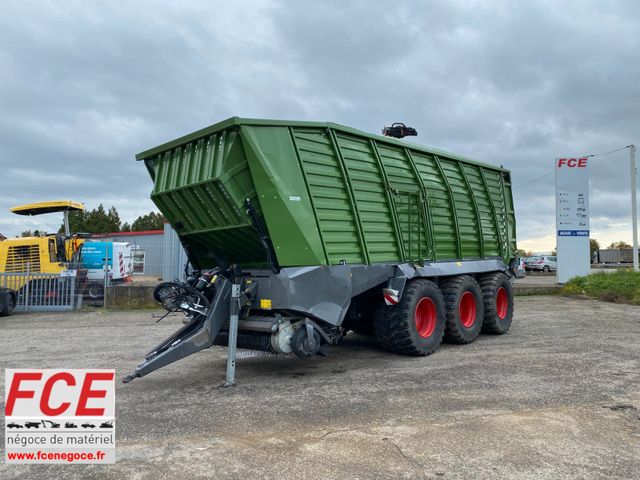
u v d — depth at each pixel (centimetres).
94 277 1814
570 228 1930
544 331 956
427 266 773
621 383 567
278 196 561
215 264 699
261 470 346
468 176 938
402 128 905
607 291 1562
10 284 1462
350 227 650
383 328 715
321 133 633
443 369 643
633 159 2278
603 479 331
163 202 653
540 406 484
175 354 542
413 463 355
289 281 559
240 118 548
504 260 1012
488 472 341
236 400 512
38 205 1750
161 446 389
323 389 553
